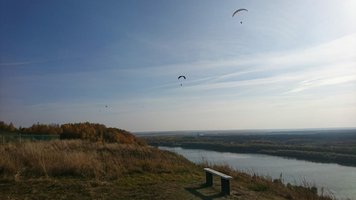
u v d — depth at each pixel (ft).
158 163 55.06
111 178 40.88
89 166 43.83
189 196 33.22
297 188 47.85
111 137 126.93
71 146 75.66
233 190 37.47
